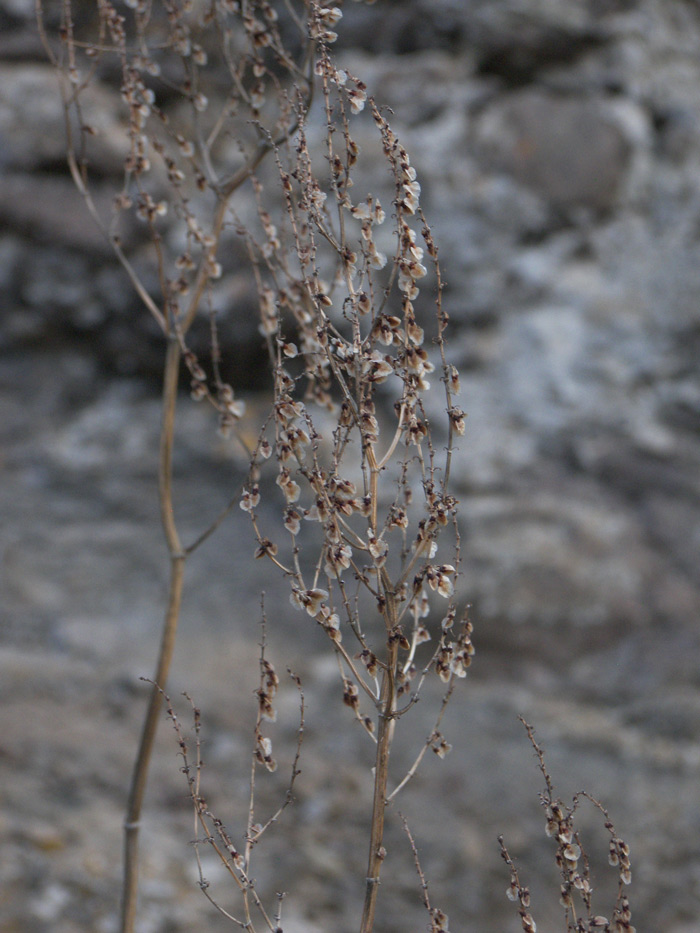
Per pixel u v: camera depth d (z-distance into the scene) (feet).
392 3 22.72
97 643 13.80
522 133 21.20
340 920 9.04
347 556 3.14
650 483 17.67
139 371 20.29
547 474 17.66
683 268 20.66
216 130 5.97
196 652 13.99
